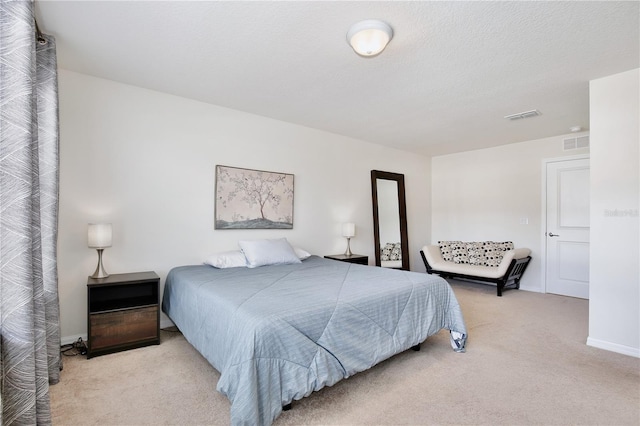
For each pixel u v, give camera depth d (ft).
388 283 8.20
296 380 5.49
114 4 6.09
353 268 10.43
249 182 12.28
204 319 7.04
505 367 7.73
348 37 6.88
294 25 6.73
